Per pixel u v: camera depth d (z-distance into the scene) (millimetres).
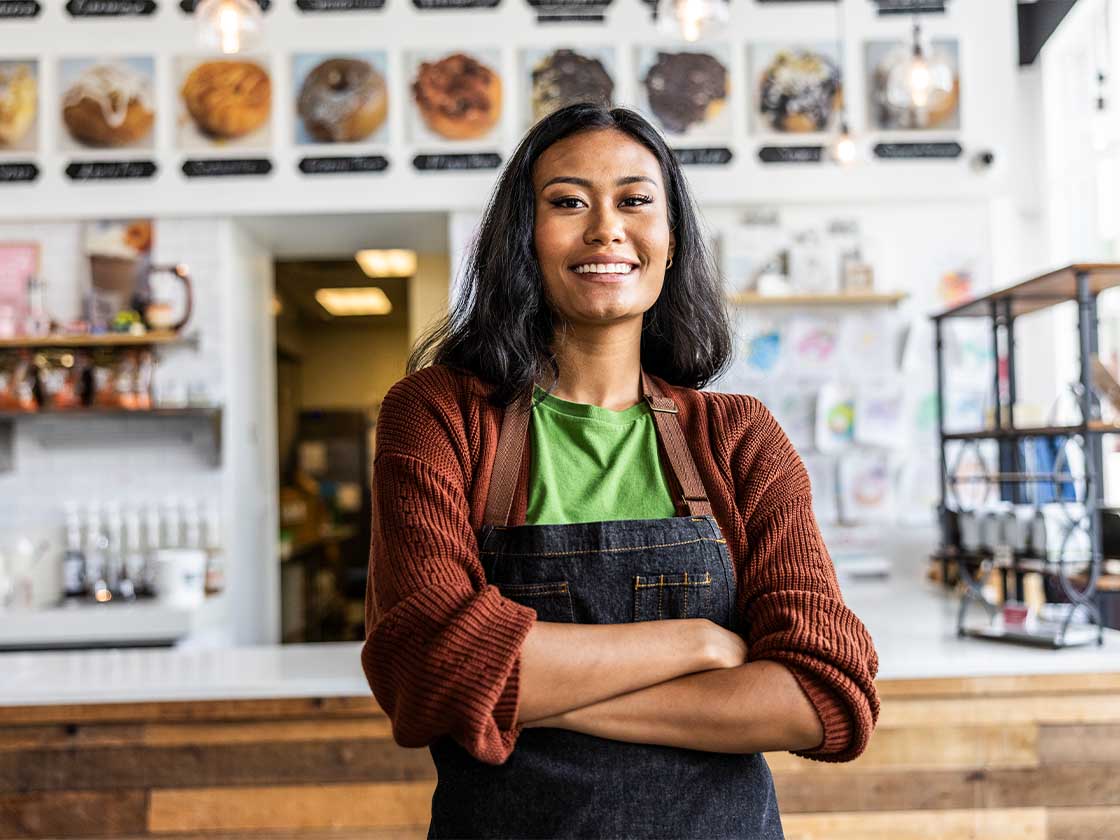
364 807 2186
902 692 2232
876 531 4484
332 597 8172
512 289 1181
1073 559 2576
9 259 4508
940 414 3508
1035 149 5297
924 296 4566
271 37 4535
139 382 4371
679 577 1121
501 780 1067
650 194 1165
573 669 1014
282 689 2182
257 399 5121
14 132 4496
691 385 1345
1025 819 2230
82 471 4543
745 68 4555
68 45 4516
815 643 1045
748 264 4531
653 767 1067
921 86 3469
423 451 1128
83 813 2176
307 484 8406
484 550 1119
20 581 4172
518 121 4535
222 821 2182
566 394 1221
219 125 4520
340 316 10219
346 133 4527
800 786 2227
